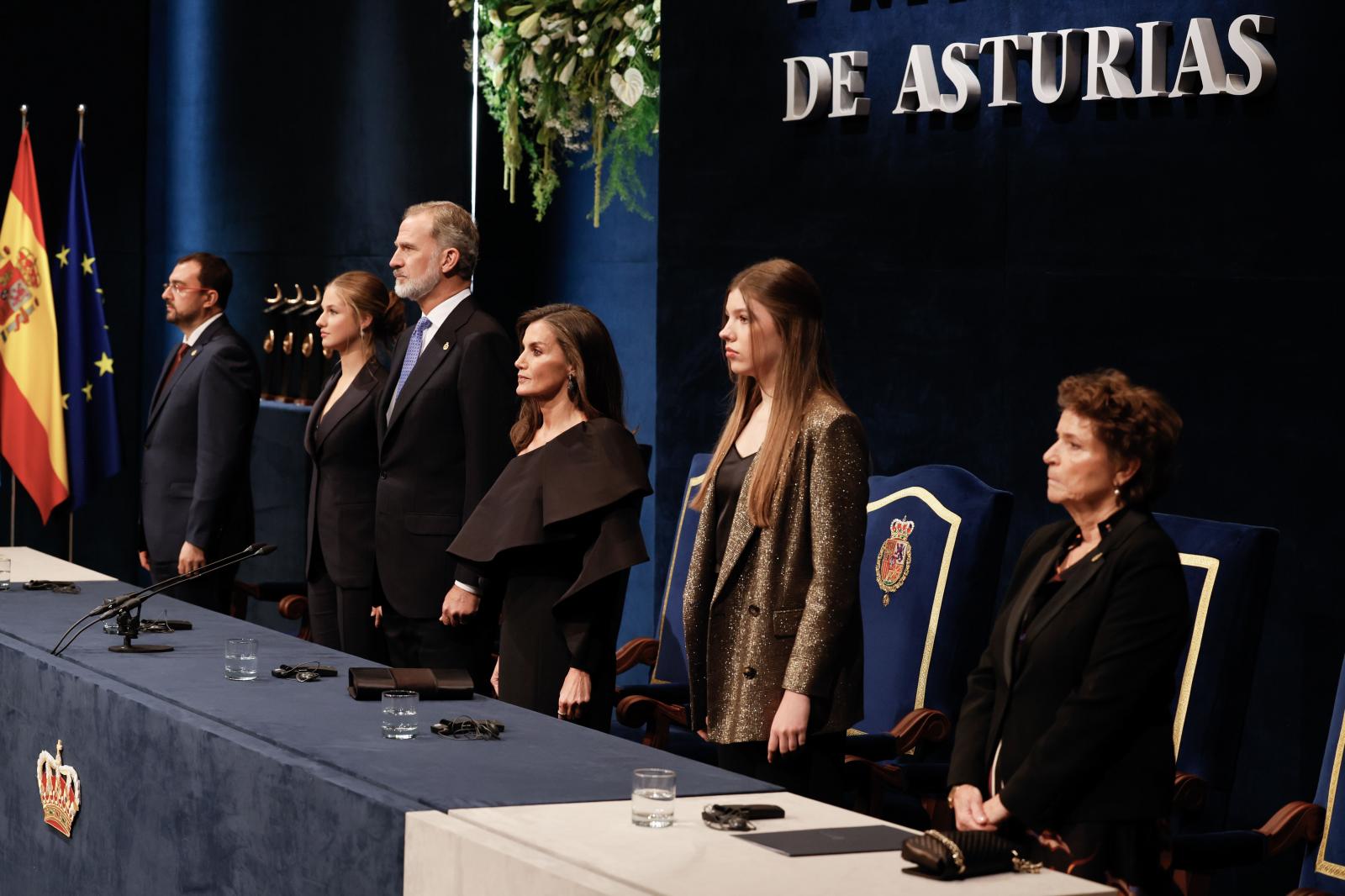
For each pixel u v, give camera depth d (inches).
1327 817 120.1
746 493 124.8
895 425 183.2
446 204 179.0
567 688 150.6
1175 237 155.4
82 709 129.3
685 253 207.8
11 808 142.4
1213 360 152.3
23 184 298.0
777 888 78.2
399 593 176.4
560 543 153.9
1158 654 100.0
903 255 181.9
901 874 81.1
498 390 175.3
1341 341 142.3
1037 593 107.3
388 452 178.1
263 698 123.8
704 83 204.7
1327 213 143.3
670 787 89.6
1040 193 167.5
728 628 126.0
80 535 339.3
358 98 297.4
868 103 185.3
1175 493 155.3
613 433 154.6
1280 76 146.5
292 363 310.5
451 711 122.7
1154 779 100.3
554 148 291.3
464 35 280.5
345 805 97.1
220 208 326.3
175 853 115.5
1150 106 157.4
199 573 145.4
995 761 106.5
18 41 330.0
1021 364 169.6
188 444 229.1
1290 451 146.2
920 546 159.5
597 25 243.1
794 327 124.0
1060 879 80.7
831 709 121.6
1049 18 167.0
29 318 297.1
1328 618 143.3
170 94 339.6
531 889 82.1
